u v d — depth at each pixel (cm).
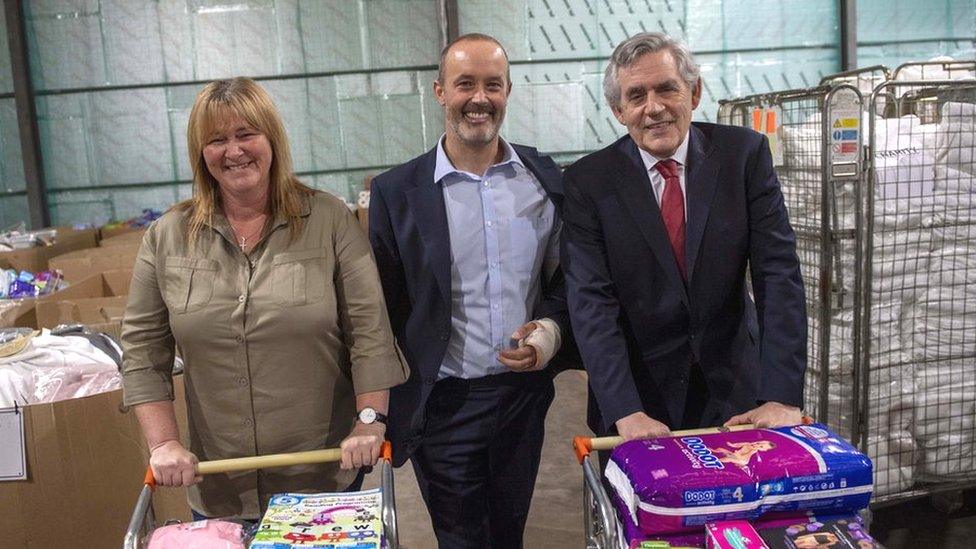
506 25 615
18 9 592
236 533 147
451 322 202
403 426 202
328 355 172
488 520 216
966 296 273
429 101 634
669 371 188
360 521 142
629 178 182
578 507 327
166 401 170
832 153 258
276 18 616
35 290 346
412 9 623
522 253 203
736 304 189
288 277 167
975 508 305
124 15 609
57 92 615
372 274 173
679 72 171
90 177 627
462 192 202
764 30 626
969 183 268
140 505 147
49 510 195
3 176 626
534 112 624
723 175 180
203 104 159
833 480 136
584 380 486
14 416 190
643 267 182
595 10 616
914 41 638
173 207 174
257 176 162
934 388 276
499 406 205
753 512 135
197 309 166
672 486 133
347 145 634
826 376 271
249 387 169
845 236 265
